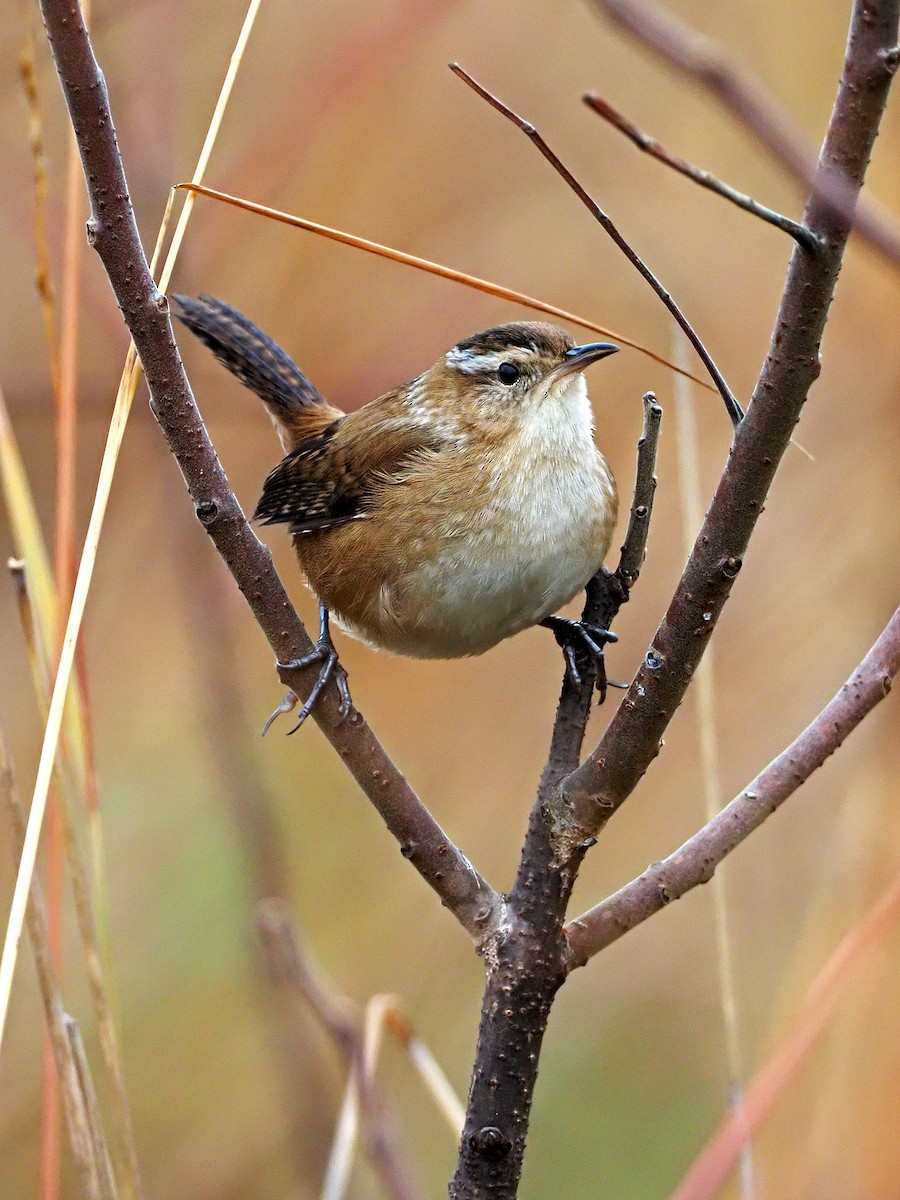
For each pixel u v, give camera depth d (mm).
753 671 11055
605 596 5902
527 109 11430
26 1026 10625
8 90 9281
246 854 10344
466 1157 5203
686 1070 10789
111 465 5219
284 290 11297
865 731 8859
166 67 10250
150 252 10016
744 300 11406
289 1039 9555
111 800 12180
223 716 10594
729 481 4574
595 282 11453
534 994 5148
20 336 10594
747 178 11367
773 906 10688
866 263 9938
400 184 11398
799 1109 8141
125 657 12438
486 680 11688
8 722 11469
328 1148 9383
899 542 10453
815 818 10750
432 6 9672
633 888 5211
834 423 11055
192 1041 11008
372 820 12070
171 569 11289
